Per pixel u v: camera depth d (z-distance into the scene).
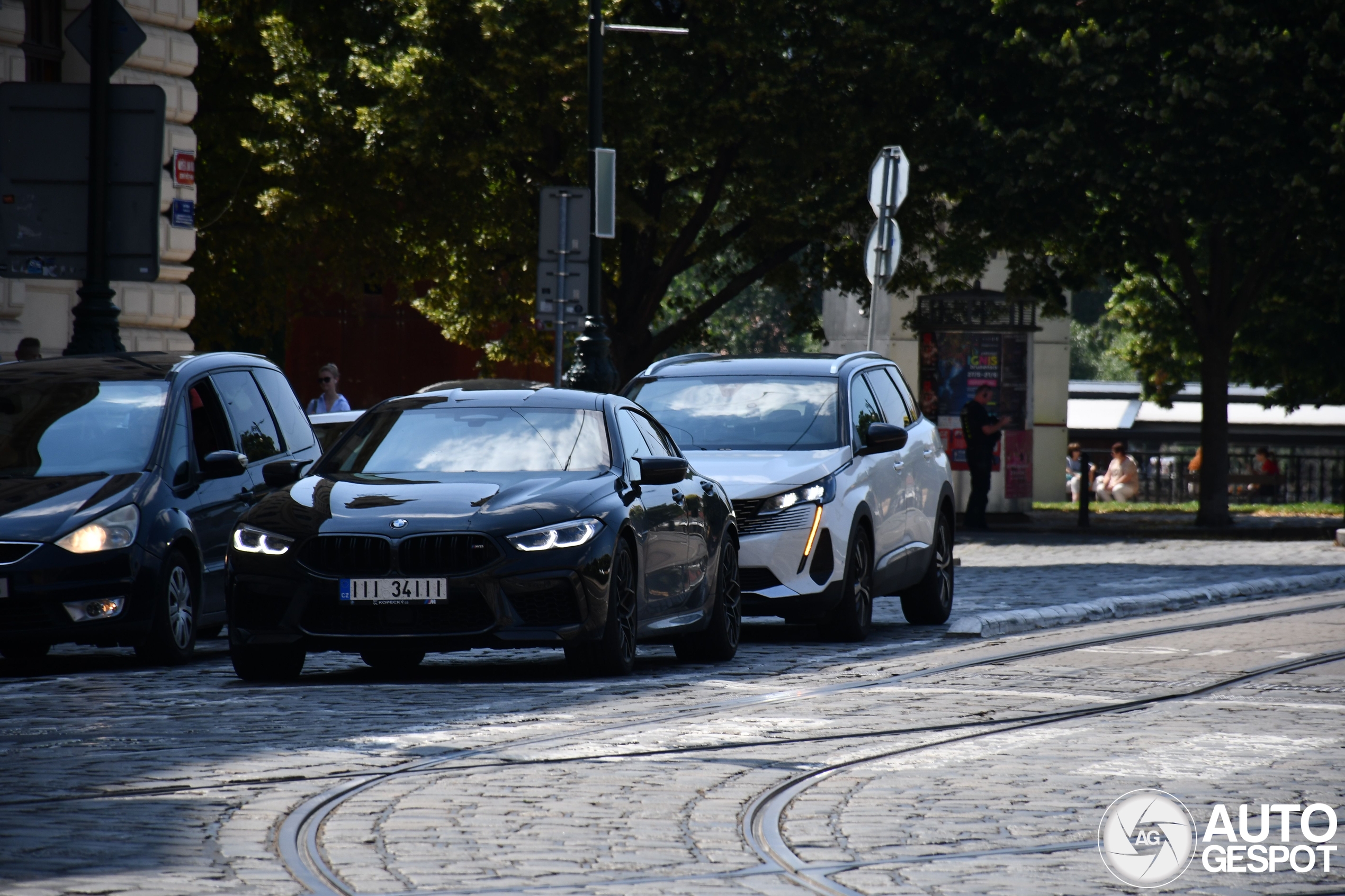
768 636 48.41
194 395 43.25
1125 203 101.56
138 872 18.77
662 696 33.62
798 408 48.06
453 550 34.66
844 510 44.94
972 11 101.75
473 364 146.38
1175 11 99.19
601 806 22.77
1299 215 99.56
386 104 99.06
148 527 39.25
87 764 25.73
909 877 18.89
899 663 39.78
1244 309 107.12
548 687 34.97
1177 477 175.62
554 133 102.94
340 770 25.16
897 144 104.25
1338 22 96.69
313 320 141.25
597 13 78.38
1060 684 35.81
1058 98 99.00
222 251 105.12
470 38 99.69
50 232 52.03
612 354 108.25
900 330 129.88
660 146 100.44
